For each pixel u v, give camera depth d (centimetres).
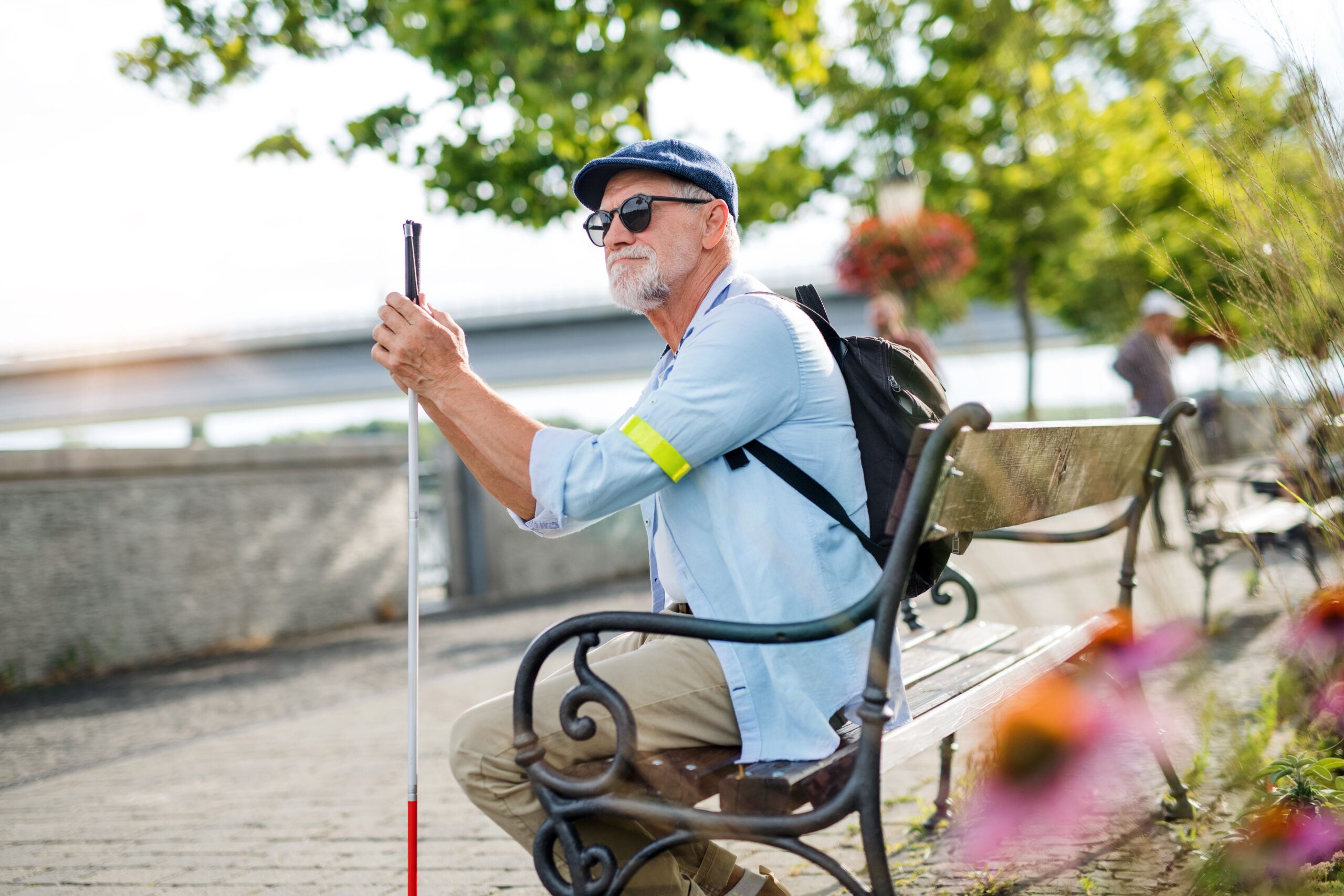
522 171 748
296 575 998
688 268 203
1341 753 242
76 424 4109
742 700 174
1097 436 216
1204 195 196
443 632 936
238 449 945
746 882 200
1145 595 247
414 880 193
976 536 276
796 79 684
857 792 153
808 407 181
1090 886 230
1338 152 199
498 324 3641
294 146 727
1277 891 199
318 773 420
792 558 176
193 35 718
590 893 163
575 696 164
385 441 1129
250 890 282
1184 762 264
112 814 380
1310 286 207
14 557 751
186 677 762
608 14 686
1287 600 271
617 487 172
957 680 223
